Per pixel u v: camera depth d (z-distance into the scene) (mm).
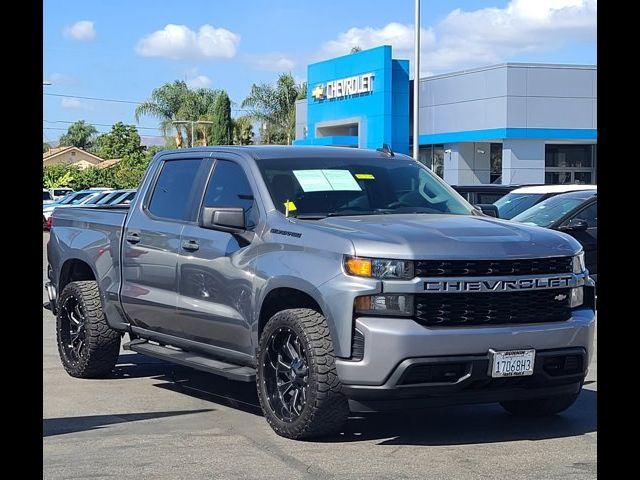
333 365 6070
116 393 8172
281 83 55906
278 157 7434
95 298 8758
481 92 39656
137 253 8148
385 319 5895
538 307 6234
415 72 29078
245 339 6914
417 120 29156
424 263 5941
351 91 42656
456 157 41906
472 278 6004
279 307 6848
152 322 8023
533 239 6383
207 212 6910
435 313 5949
